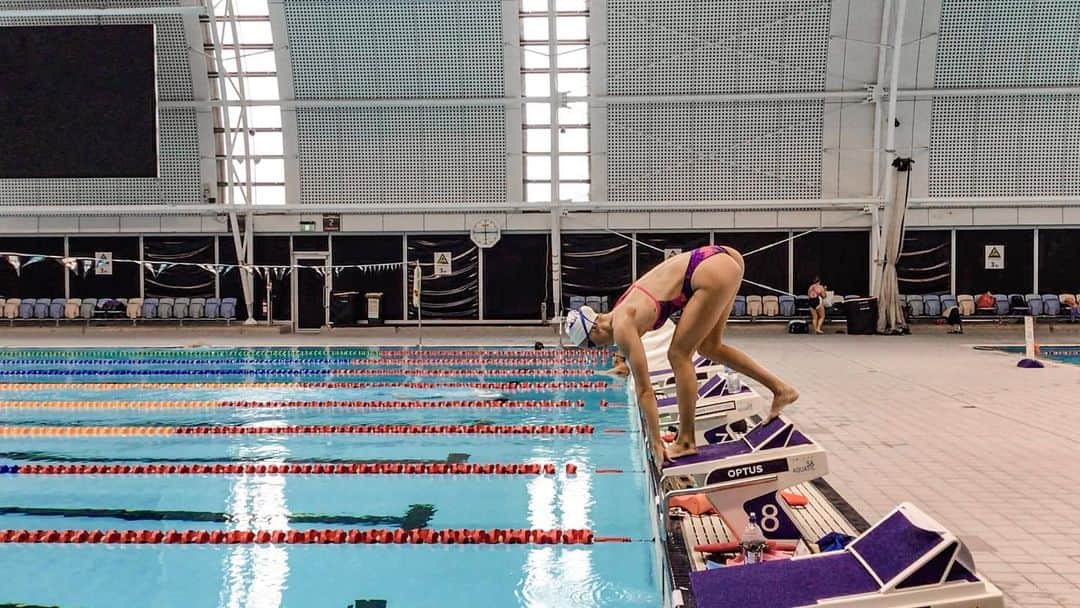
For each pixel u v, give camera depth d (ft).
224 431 23.71
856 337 52.65
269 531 14.40
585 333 14.05
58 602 11.36
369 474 18.58
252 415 26.37
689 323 13.01
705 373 22.18
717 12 55.11
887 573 7.94
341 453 20.70
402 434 23.11
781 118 57.41
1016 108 56.49
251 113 59.21
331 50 56.65
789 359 38.63
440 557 13.10
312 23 55.88
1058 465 17.17
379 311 60.75
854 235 59.06
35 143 45.80
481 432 23.35
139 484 17.75
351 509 15.79
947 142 57.16
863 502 14.51
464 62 56.90
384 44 56.39
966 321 55.93
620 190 58.90
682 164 58.44
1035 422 22.17
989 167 57.31
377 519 15.16
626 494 16.69
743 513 12.17
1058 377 31.68
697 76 56.65
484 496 16.62
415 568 12.64
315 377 35.60
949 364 36.35
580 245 60.70
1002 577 10.90
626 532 14.28
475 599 11.41
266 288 61.00
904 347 45.19
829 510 13.50
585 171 59.67
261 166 60.13
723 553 11.82
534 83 58.54
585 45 56.59
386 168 59.57
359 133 59.06
